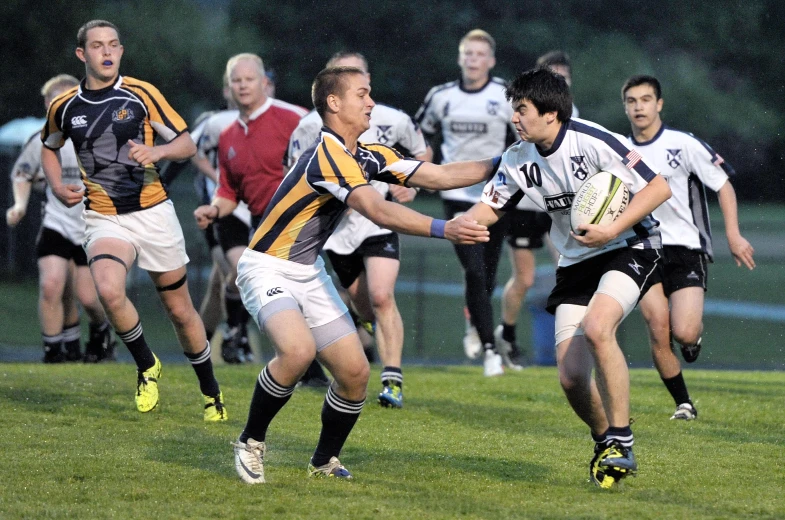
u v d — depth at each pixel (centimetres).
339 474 1792
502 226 3600
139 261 2269
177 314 2281
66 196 2283
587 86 13250
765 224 12988
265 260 1755
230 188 3106
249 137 3031
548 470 1877
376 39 12812
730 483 1791
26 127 7256
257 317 1722
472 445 2116
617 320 1712
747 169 14312
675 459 1997
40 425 2200
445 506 1594
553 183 1775
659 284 2498
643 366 5097
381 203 1623
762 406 2695
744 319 7069
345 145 1775
